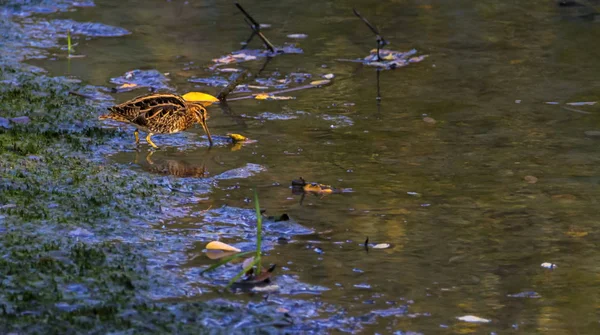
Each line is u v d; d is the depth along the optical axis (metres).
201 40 19.02
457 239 9.69
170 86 15.81
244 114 14.42
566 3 21.77
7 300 7.82
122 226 9.74
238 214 10.27
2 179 10.96
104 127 13.64
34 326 7.35
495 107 14.69
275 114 14.40
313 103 15.02
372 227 10.00
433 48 18.34
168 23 20.39
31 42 18.58
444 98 15.20
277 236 9.70
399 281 8.66
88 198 10.52
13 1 21.73
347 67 17.17
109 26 19.89
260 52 18.12
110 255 8.95
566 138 13.21
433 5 21.92
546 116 14.21
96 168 11.72
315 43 18.83
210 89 15.73
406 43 18.69
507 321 7.86
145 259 8.92
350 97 15.34
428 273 8.85
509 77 16.34
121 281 8.34
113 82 15.98
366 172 11.82
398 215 10.36
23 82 15.68
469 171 11.88
